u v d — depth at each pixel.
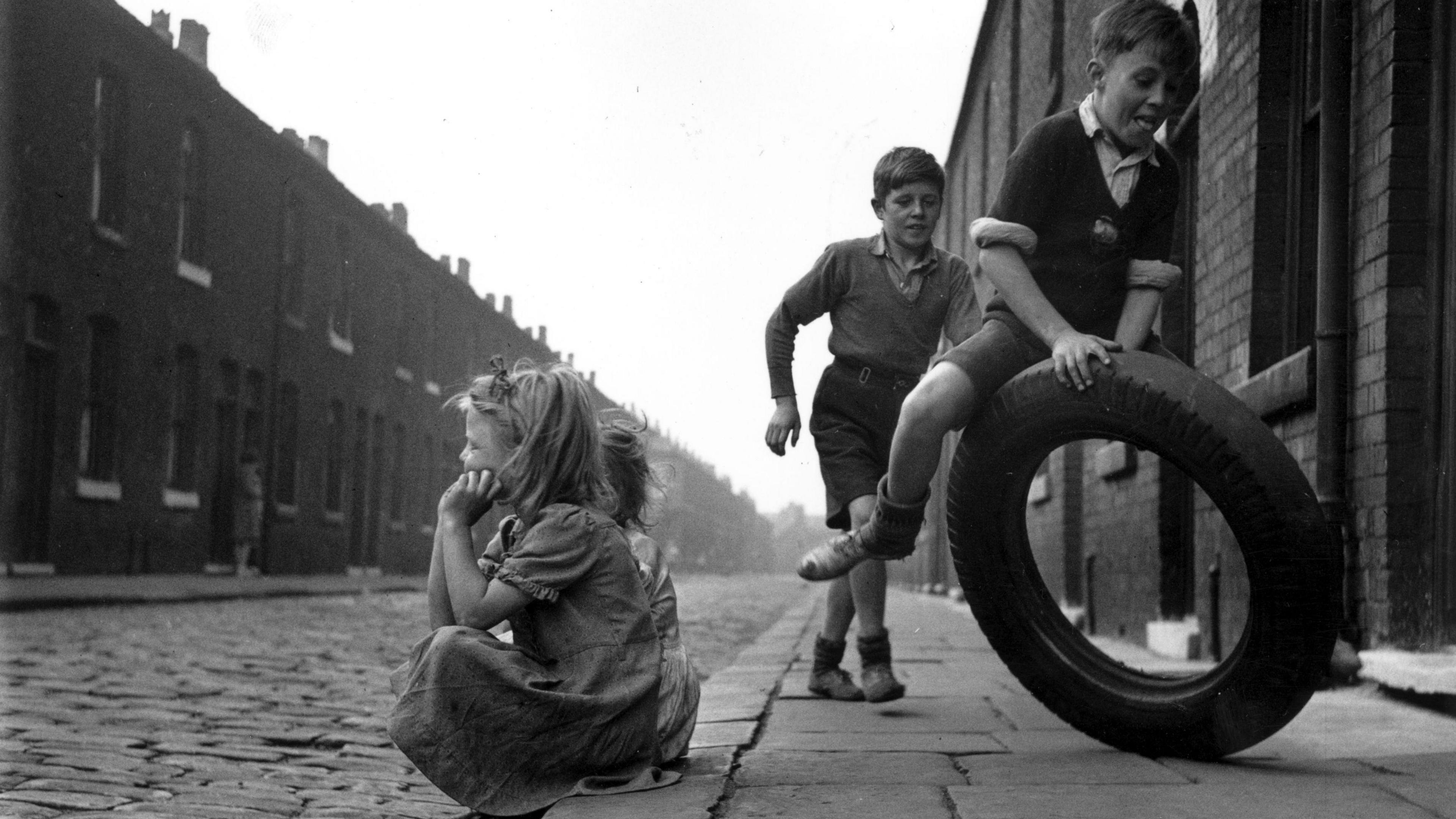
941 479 21.62
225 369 21.56
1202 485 3.01
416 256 31.06
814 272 4.44
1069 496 10.15
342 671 6.43
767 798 2.65
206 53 20.62
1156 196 3.30
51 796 3.21
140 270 18.31
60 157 16.33
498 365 2.86
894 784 2.82
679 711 3.16
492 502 2.86
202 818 3.01
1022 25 14.39
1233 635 5.86
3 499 15.30
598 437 2.90
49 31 16.05
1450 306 4.11
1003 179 3.35
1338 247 4.57
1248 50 5.71
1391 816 2.43
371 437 28.78
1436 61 4.18
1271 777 2.89
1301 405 4.92
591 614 2.80
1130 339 3.30
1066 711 3.39
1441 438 4.13
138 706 4.91
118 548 17.70
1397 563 4.20
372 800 3.29
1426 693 3.96
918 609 14.38
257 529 20.55
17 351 15.52
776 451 4.50
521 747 2.67
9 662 6.41
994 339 3.33
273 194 23.06
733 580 46.88
